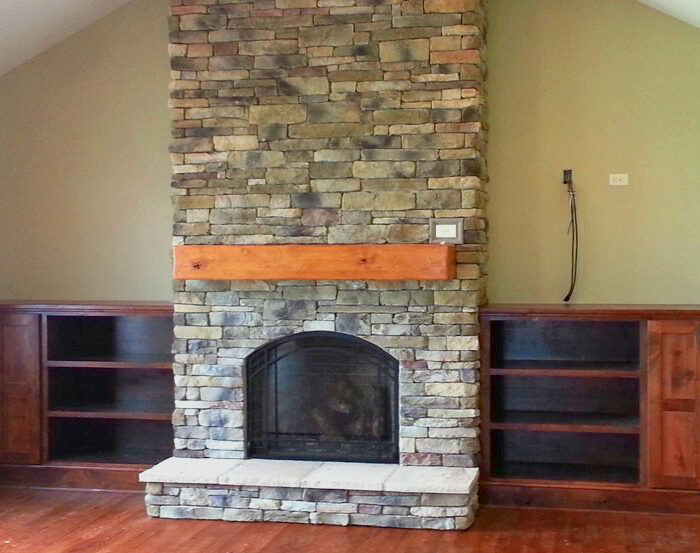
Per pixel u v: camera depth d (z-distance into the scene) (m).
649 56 5.30
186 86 5.17
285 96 5.07
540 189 5.42
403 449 5.02
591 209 5.38
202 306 5.20
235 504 4.85
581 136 5.38
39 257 5.98
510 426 5.00
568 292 5.41
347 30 5.00
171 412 5.38
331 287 5.06
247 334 5.16
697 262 5.27
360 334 5.03
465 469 4.93
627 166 5.34
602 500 4.93
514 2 5.43
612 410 5.32
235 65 5.12
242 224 5.13
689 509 4.83
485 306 5.09
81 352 5.78
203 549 4.38
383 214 4.98
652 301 5.33
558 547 4.36
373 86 4.98
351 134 5.01
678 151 5.28
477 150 4.92
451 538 4.52
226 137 5.14
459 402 4.96
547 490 4.98
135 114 5.84
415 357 4.99
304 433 5.20
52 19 5.55
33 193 5.98
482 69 5.10
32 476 5.47
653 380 4.83
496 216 5.47
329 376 5.16
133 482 5.39
